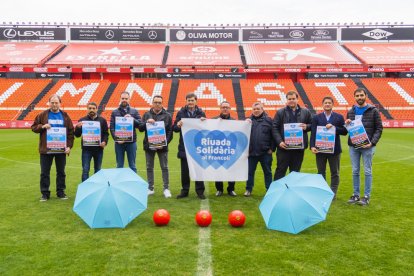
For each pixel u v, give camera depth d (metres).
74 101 35.06
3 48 42.97
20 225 5.70
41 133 7.31
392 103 35.00
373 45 45.31
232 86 38.28
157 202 7.21
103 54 42.31
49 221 5.90
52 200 7.33
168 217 5.67
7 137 22.16
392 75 40.97
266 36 46.12
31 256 4.49
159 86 37.94
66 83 37.81
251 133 7.75
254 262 4.32
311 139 7.34
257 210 6.65
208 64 39.41
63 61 39.38
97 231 5.41
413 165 11.88
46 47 43.88
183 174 7.65
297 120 7.23
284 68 38.12
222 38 46.22
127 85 37.91
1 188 8.49
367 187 6.98
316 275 4.01
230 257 4.46
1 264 4.27
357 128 6.86
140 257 4.46
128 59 40.88
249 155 7.78
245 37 46.25
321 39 46.16
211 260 4.37
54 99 7.29
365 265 4.27
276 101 35.78
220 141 7.56
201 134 7.56
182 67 38.41
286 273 4.05
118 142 7.82
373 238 5.15
